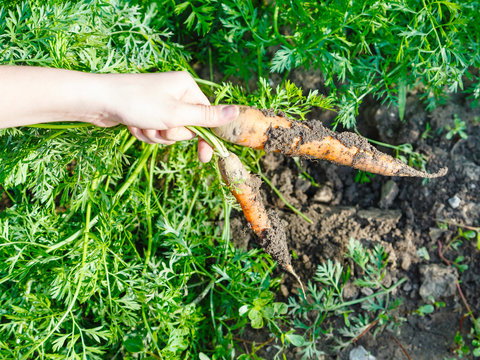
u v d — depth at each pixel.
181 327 0.39
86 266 0.37
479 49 0.40
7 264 0.36
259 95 0.42
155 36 0.41
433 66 0.42
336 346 0.44
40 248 0.38
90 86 0.31
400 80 0.41
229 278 0.40
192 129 0.36
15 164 0.37
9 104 0.30
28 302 0.38
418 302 0.44
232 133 0.36
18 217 0.40
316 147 0.37
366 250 0.44
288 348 0.44
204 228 0.44
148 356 0.40
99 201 0.41
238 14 0.40
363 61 0.42
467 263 0.44
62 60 0.36
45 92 0.31
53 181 0.39
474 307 0.44
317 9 0.40
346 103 0.41
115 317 0.38
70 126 0.36
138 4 0.41
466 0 0.40
